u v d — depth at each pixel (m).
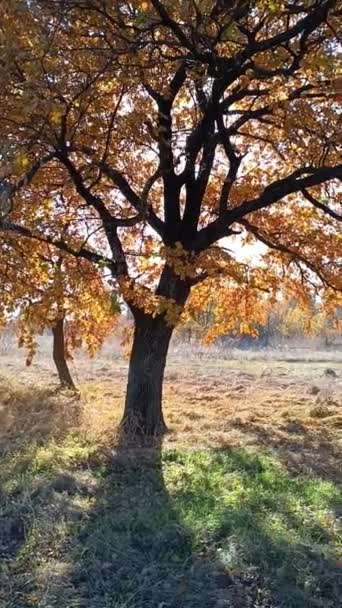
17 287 8.02
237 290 11.18
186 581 4.21
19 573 4.27
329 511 5.57
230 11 6.32
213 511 5.36
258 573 4.30
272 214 10.43
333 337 41.03
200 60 6.82
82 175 8.30
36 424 8.90
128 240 10.00
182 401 13.38
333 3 6.14
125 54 6.68
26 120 6.27
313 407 12.48
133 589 4.11
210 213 10.23
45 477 6.23
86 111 7.23
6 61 5.81
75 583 4.17
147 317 8.95
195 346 29.88
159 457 7.31
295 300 11.89
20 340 8.63
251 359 27.42
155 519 5.13
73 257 8.73
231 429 9.56
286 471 6.98
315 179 8.21
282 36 6.52
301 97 7.66
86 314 10.55
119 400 12.57
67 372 14.12
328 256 10.20
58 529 4.90
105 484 6.17
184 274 7.68
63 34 6.57
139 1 6.58
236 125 8.72
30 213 8.39
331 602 4.03
